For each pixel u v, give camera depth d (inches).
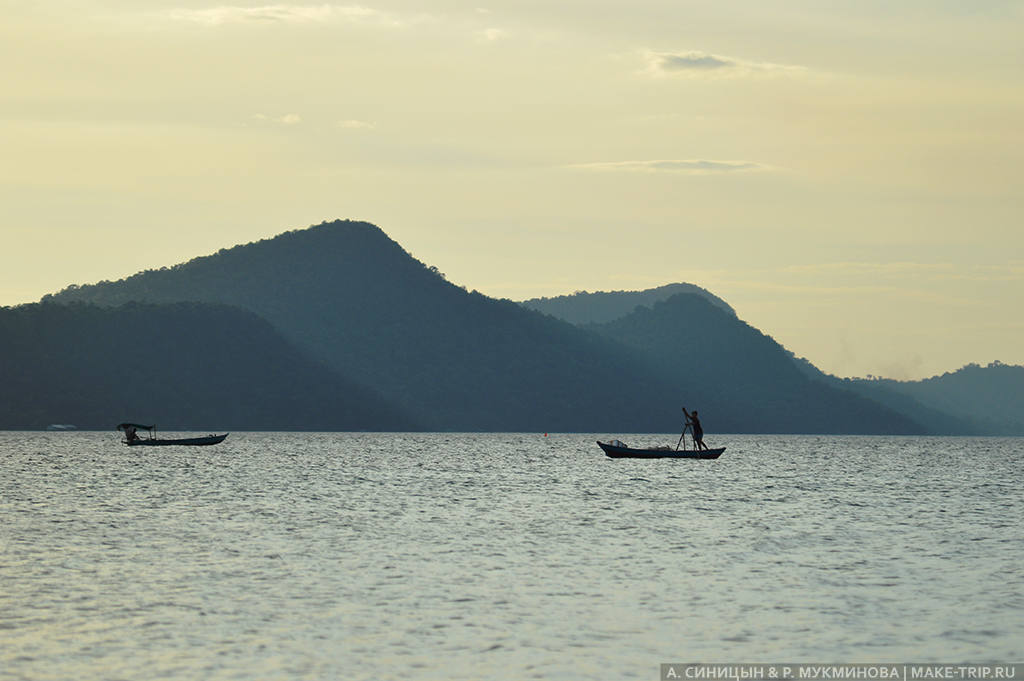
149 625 2746.1
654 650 2586.1
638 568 3617.1
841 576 3494.1
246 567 3560.5
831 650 2608.3
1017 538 4498.0
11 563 3580.2
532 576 3449.8
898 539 4434.1
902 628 2800.2
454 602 3038.9
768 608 2999.5
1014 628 2807.6
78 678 2324.1
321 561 3705.7
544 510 5556.1
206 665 2420.0
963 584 3361.2
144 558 3720.5
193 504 5713.6
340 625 2768.2
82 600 3009.4
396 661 2469.2
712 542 4284.0
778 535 4539.9
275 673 2370.8
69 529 4510.3
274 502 5890.8
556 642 2635.3
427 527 4731.8
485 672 2400.3
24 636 2630.4
